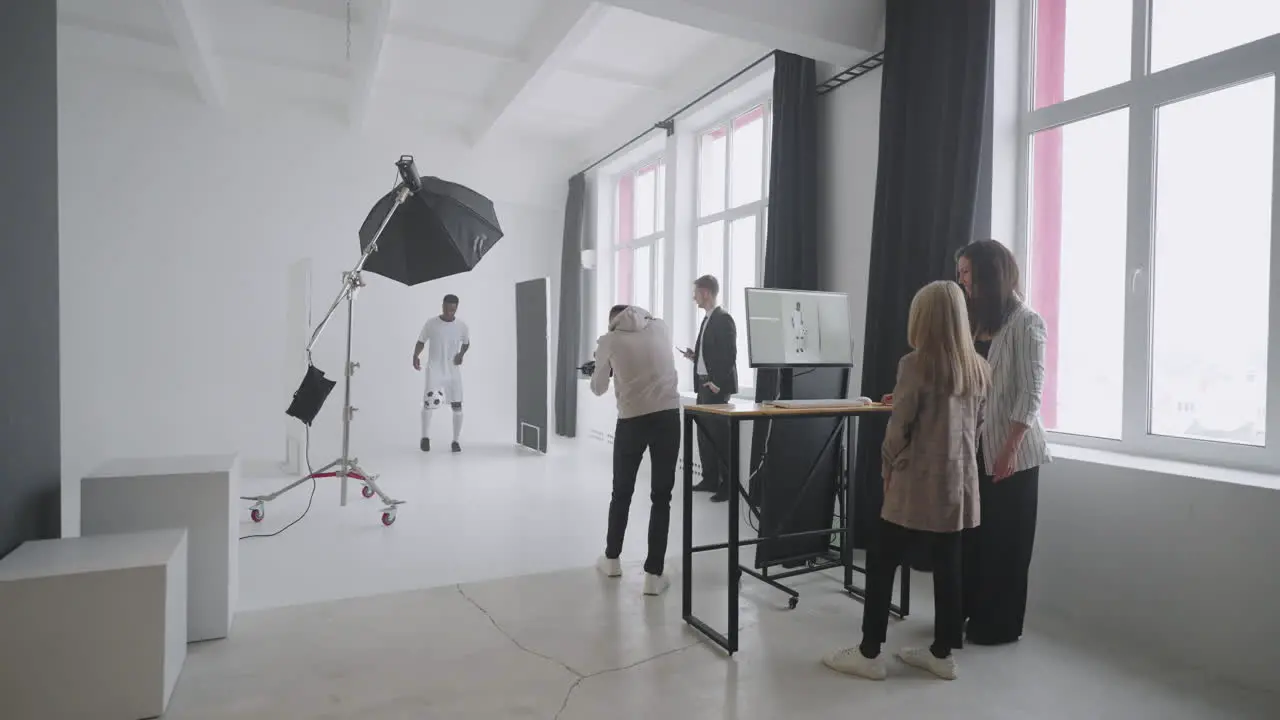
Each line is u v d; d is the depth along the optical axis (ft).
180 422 20.80
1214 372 8.46
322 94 21.45
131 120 20.10
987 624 8.04
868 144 12.92
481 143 24.85
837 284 13.64
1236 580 7.20
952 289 6.93
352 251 23.06
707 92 17.94
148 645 6.18
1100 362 9.83
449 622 8.58
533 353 22.56
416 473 18.45
